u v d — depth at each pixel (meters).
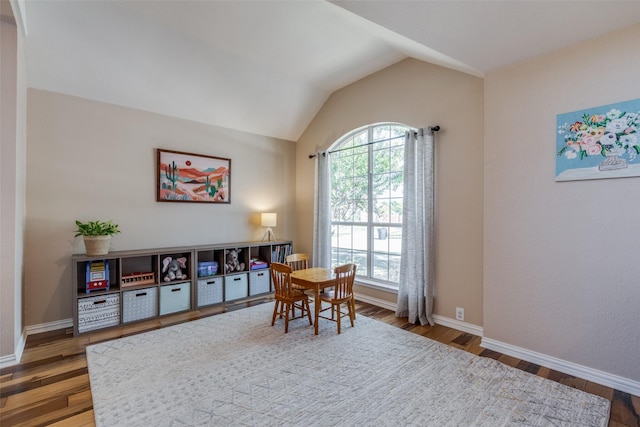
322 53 3.64
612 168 2.17
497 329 2.76
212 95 4.04
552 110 2.43
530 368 2.46
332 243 4.93
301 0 2.72
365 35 3.28
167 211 4.05
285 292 3.33
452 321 3.32
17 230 2.58
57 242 3.29
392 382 2.27
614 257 2.18
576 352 2.34
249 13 2.91
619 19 2.01
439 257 3.44
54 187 3.28
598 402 2.02
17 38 2.46
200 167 4.32
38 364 2.53
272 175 5.14
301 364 2.54
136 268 3.77
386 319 3.61
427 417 1.89
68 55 3.05
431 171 3.42
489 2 1.84
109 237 3.36
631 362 2.12
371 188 4.34
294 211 5.43
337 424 1.83
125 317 3.39
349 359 2.62
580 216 2.31
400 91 3.82
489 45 2.34
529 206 2.56
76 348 2.82
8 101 2.44
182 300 3.81
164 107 3.94
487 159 2.80
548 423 1.83
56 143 3.29
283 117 4.84
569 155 2.35
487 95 2.80
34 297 3.17
